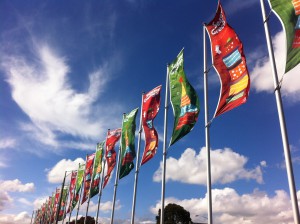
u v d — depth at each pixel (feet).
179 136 78.13
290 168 43.80
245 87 59.31
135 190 106.22
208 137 67.51
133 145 114.11
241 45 62.64
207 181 64.28
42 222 374.63
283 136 45.91
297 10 47.09
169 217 325.01
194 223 327.67
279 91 48.88
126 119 120.47
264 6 55.52
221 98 63.62
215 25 70.03
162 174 87.45
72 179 204.33
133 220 102.89
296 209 41.73
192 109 77.56
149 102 102.68
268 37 53.31
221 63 65.87
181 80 83.61
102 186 142.20
